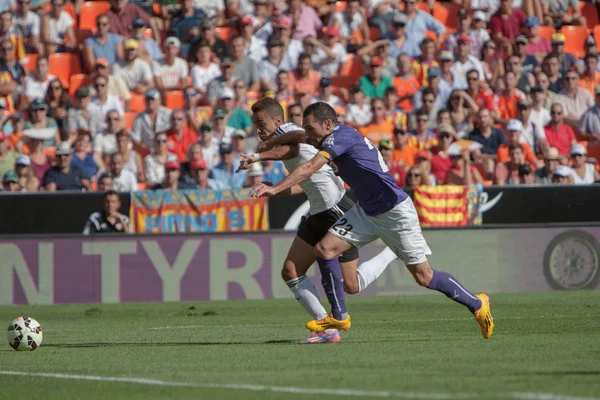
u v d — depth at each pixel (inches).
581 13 2625.5
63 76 2272.4
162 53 2347.4
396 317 1380.4
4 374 719.1
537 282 1859.0
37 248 1742.1
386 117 2181.3
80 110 2112.5
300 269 959.0
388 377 631.2
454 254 1836.9
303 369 698.2
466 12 2416.3
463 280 1839.3
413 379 617.0
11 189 1877.5
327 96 2214.6
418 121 2102.6
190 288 1768.0
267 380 633.6
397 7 2482.8
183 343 987.9
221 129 2079.2
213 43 2295.8
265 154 896.3
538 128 2233.0
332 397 541.6
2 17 2214.6
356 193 887.7
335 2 2497.5
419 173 1913.1
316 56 2347.4
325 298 1797.5
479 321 906.1
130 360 805.2
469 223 1859.0
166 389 602.5
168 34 2389.3
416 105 2271.2
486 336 909.8
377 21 2464.3
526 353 788.0
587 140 2316.7
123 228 1779.0
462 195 1855.3
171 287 1764.3
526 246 1855.3
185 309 1616.6
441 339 964.0
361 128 2160.4
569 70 2407.7
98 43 2274.9
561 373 636.1
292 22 2373.3
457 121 2204.7
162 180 2027.6
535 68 2397.9
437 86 2271.2
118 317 1497.3
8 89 2183.8
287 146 906.7
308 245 953.5
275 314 1504.7
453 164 2036.2
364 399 529.3
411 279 1844.2
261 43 2346.2
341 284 942.4
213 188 1940.2
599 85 2420.0
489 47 2401.6
